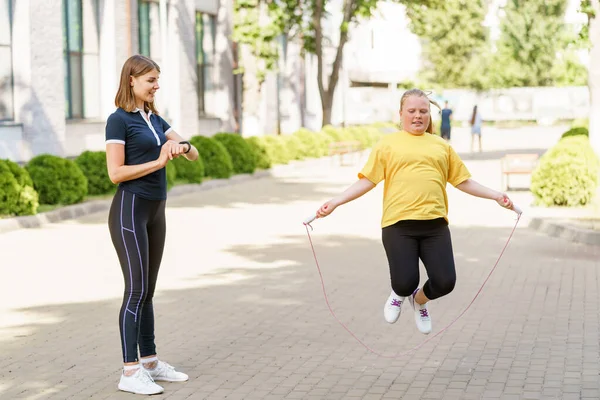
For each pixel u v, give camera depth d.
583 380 7.41
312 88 50.75
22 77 23.81
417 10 44.12
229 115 38.28
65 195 19.66
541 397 6.99
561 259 13.52
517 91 78.38
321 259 13.64
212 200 22.55
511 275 12.27
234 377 7.62
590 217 17.19
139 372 7.22
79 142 27.25
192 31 34.03
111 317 9.92
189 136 33.91
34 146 24.14
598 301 10.57
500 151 43.03
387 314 7.57
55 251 14.48
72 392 7.23
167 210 20.31
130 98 7.26
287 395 7.12
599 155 20.39
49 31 24.55
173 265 13.16
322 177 29.97
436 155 7.33
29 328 9.44
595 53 20.41
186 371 7.81
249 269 12.80
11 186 17.53
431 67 78.81
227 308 10.32
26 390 7.29
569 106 77.81
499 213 19.19
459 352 8.38
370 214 19.34
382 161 7.36
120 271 12.69
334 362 8.07
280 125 45.81
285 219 18.56
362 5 41.38
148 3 31.61
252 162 29.53
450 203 21.25
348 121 65.19
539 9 78.75
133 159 7.23
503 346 8.58
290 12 40.50
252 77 38.81
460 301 10.62
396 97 69.12
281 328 9.37
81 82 27.55
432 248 7.32
